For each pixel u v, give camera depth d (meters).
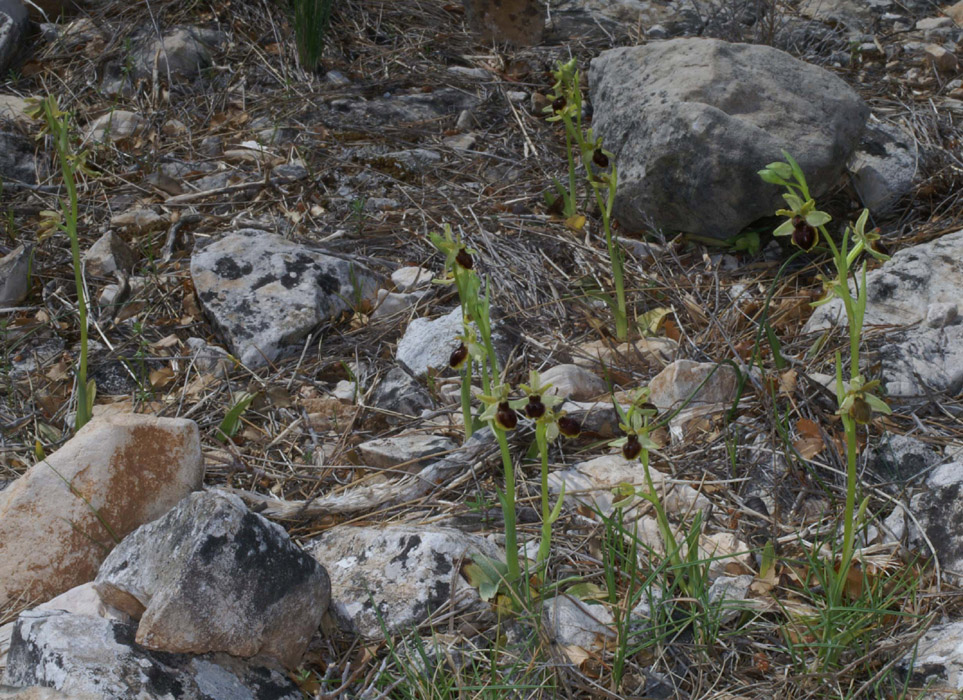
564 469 1.19
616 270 1.35
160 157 1.73
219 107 1.87
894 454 1.19
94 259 1.48
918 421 1.23
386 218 1.55
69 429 1.28
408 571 1.08
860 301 1.00
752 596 1.08
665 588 1.05
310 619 1.05
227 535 1.02
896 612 1.02
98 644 1.00
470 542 1.11
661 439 1.23
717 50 1.50
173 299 1.45
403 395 1.31
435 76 1.97
